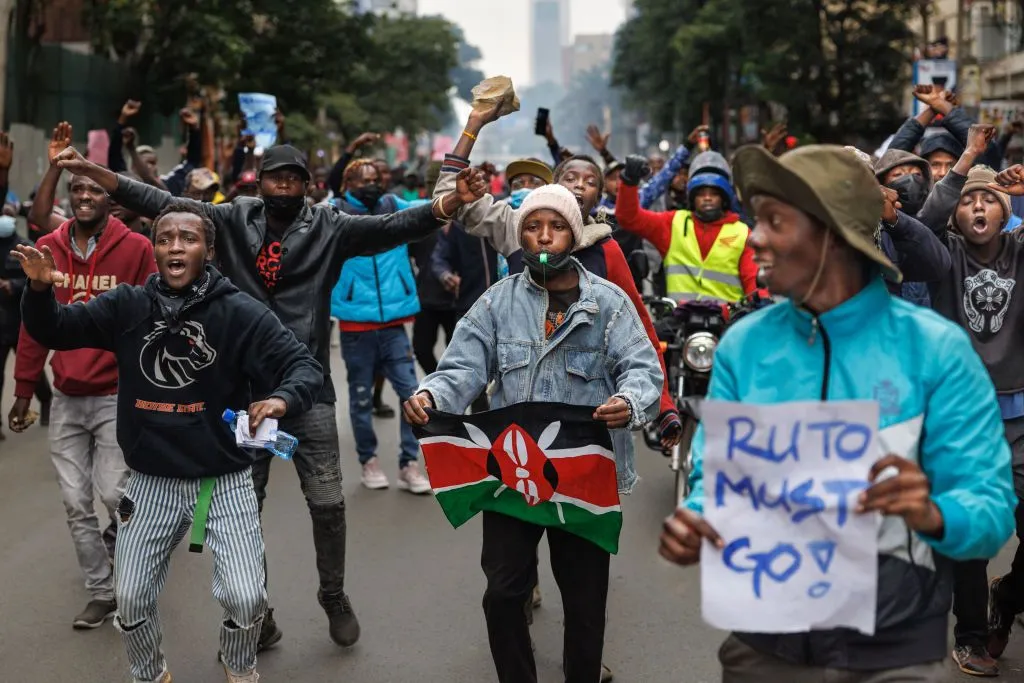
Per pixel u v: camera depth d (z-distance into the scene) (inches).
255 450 173.3
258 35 1349.7
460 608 231.3
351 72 1432.1
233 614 169.5
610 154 409.7
